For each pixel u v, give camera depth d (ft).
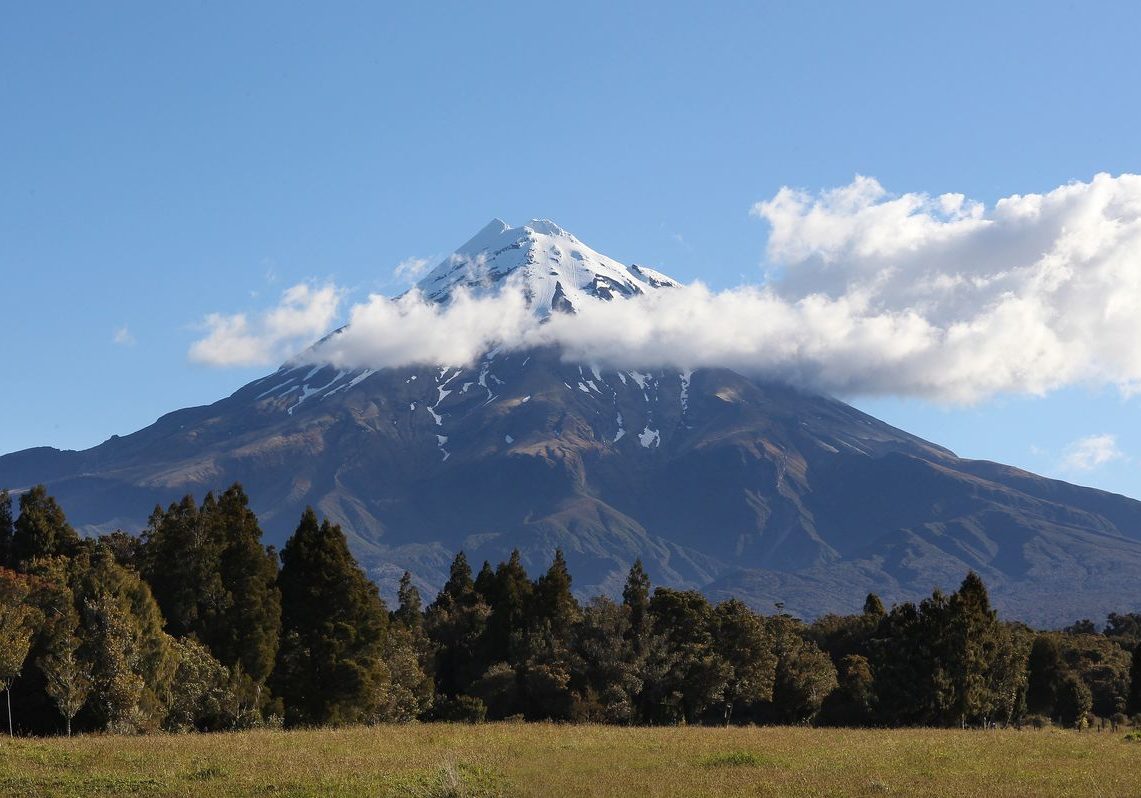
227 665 203.82
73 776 102.42
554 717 263.49
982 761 122.42
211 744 130.93
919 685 234.17
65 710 162.50
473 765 110.01
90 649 171.01
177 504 215.92
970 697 233.96
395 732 158.71
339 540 223.71
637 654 271.28
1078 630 561.02
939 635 236.02
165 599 208.13
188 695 182.50
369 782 97.91
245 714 186.60
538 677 263.08
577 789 96.84
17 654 159.22
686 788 97.81
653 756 125.18
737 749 134.92
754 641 276.62
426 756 118.11
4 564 218.18
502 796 93.25
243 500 224.53
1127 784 102.94
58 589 174.81
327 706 213.87
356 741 138.41
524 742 142.41
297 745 131.85
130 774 103.65
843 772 110.63
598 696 264.31
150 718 171.42
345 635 214.90
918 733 174.09
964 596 240.73
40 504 226.17
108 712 167.53
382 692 228.63
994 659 243.60
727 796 93.66
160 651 179.42
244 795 92.53
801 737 158.51
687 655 271.28
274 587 218.38
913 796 94.73
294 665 215.92
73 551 226.38
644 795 94.02
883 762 120.47
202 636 205.77
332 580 218.59
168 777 101.45
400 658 254.68
